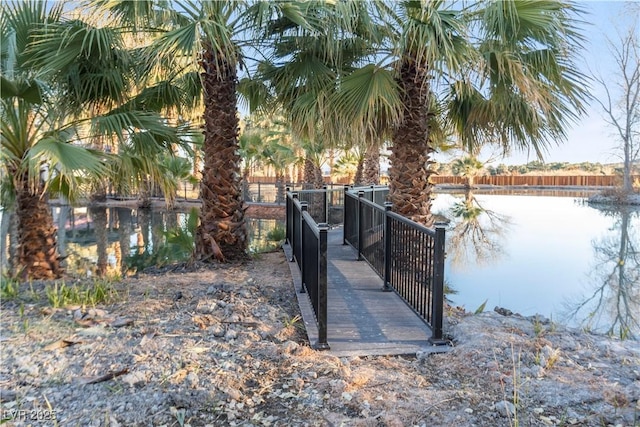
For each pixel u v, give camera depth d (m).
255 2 4.82
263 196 19.39
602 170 32.16
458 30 4.32
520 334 3.12
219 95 5.45
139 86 5.44
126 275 5.25
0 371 2.33
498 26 4.50
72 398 2.09
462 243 9.39
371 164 14.38
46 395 2.10
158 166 5.37
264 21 4.75
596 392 2.21
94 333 2.89
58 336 2.81
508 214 15.05
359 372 2.50
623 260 7.58
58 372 2.33
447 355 2.79
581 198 22.84
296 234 5.25
